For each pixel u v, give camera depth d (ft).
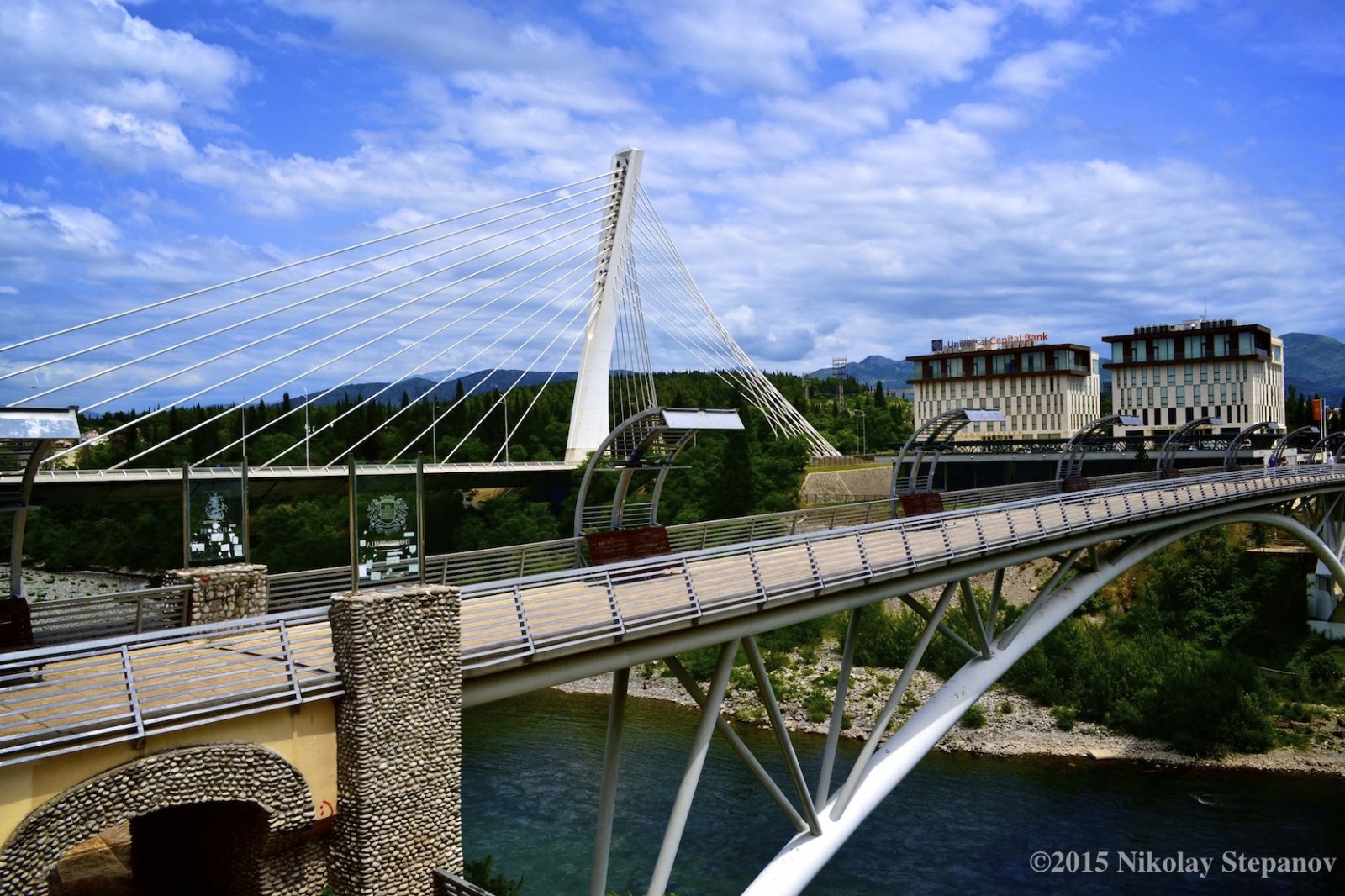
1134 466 285.02
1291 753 154.30
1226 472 166.91
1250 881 111.55
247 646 63.41
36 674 42.73
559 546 89.76
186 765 45.73
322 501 299.99
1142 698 166.50
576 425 334.03
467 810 126.93
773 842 117.91
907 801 135.13
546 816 124.77
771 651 196.95
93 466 340.39
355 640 50.26
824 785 82.74
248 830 50.44
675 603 69.15
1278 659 189.47
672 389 479.00
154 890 58.44
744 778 139.95
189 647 63.67
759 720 170.30
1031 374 402.11
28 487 59.41
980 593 217.15
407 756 51.65
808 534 80.94
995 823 127.54
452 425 398.01
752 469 256.93
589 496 280.51
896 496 137.49
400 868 50.88
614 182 346.74
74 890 58.44
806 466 300.81
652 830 120.78
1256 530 219.00
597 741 157.48
